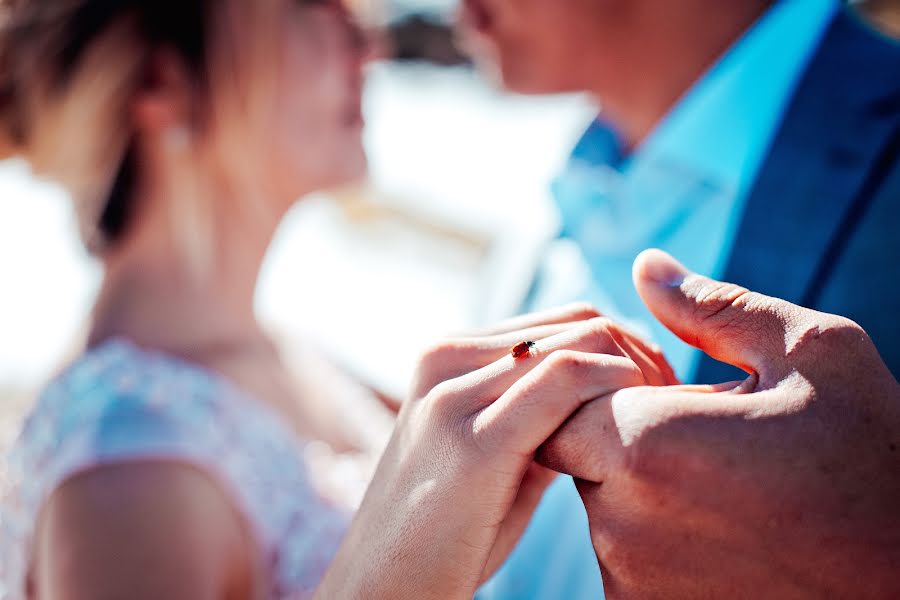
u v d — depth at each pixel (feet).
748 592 1.26
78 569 2.11
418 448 1.38
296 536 2.52
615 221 2.30
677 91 2.53
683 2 2.37
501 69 2.81
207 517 2.32
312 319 6.45
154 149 2.87
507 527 1.52
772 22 2.04
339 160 3.11
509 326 1.51
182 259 2.87
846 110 1.85
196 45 2.82
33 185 2.89
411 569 1.36
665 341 2.03
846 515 1.23
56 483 2.21
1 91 2.72
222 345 2.88
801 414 1.25
